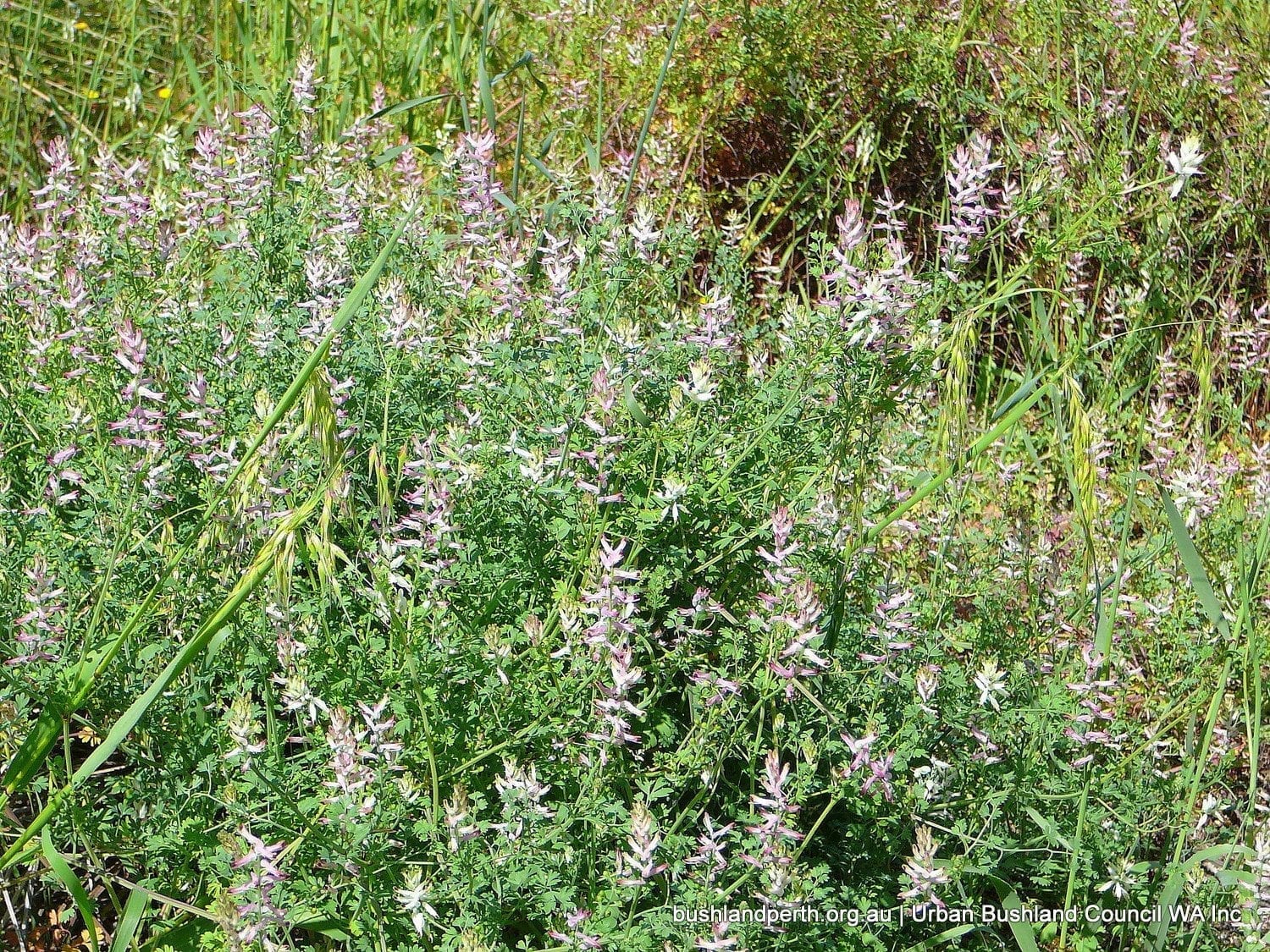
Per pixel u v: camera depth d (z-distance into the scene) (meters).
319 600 2.83
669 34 6.20
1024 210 3.42
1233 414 5.15
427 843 2.73
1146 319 5.38
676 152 5.91
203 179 4.20
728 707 2.73
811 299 5.65
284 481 2.95
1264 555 3.49
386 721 2.60
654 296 4.02
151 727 2.72
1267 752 3.90
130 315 3.40
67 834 2.69
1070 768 3.28
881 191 5.99
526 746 2.85
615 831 2.69
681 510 3.02
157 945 2.66
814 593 2.67
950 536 3.61
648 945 2.50
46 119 6.67
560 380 3.28
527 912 2.72
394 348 3.43
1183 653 3.63
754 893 2.61
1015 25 6.33
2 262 3.60
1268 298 5.93
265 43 7.38
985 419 5.00
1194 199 5.55
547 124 6.39
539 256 4.17
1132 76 6.17
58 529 2.98
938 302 3.36
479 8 7.18
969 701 3.22
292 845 2.50
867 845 3.06
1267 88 6.17
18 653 2.64
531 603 3.11
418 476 3.20
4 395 3.49
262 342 3.47
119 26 7.38
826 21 5.94
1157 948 3.04
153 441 2.92
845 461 3.24
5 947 2.89
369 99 6.81
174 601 2.77
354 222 4.05
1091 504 2.97
